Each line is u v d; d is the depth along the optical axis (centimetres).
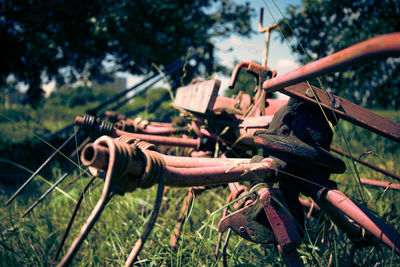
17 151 519
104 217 251
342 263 171
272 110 214
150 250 192
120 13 613
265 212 137
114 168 95
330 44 594
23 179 415
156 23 715
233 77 216
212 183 120
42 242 198
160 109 855
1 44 632
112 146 95
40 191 355
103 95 3497
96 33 604
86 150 97
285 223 137
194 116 261
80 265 171
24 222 228
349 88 618
